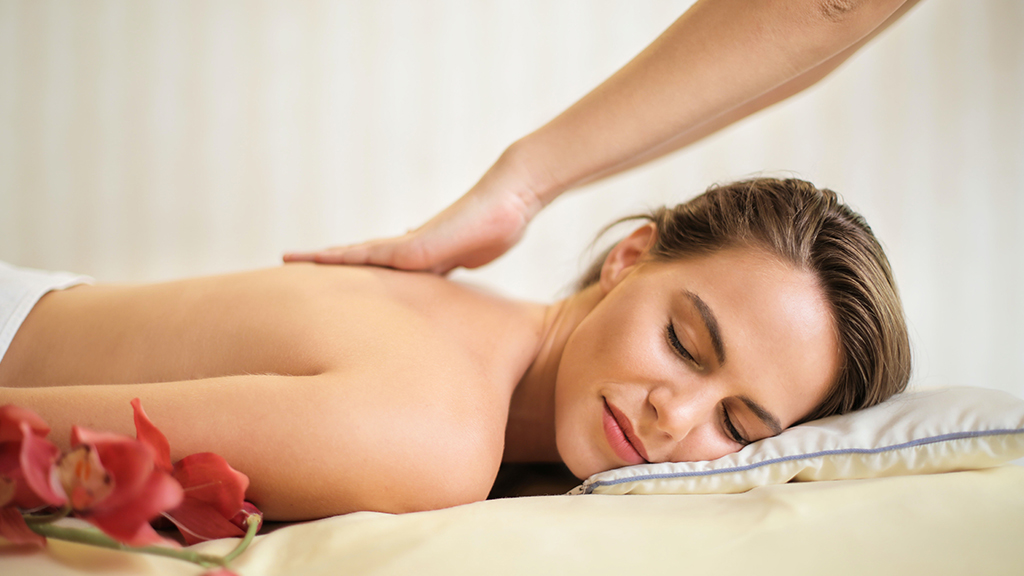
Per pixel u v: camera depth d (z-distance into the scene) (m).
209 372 0.77
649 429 0.82
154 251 1.95
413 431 0.67
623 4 1.99
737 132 1.97
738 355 0.81
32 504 0.45
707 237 0.91
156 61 1.92
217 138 1.94
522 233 1.04
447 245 0.96
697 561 0.54
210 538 0.53
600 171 0.98
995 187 1.94
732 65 0.84
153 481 0.40
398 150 1.99
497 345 0.91
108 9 1.89
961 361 1.94
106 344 0.81
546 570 0.51
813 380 0.83
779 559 0.55
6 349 0.83
